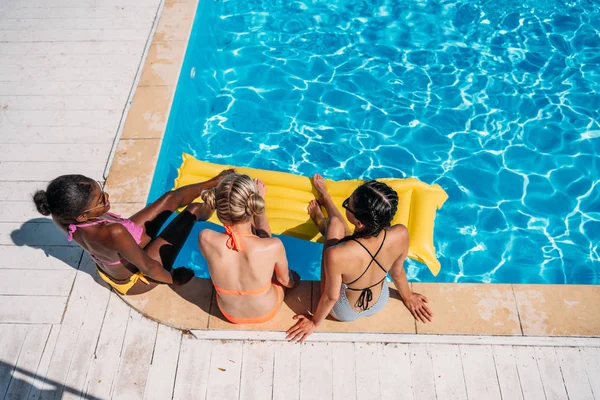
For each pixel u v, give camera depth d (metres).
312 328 3.64
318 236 4.40
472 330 3.69
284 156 5.72
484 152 5.72
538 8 7.26
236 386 3.56
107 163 4.80
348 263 3.10
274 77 6.50
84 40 6.06
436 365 3.64
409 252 4.23
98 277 4.05
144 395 3.52
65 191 2.96
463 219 5.21
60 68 5.75
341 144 5.82
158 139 5.03
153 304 3.87
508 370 3.61
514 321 3.73
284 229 4.41
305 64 6.64
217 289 3.43
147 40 6.01
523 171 5.55
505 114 6.05
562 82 6.36
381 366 3.65
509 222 5.18
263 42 6.93
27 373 3.59
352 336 3.71
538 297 3.85
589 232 5.09
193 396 3.52
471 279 4.83
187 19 6.26
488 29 7.02
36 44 6.02
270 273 3.33
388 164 5.63
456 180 5.49
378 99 6.25
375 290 3.43
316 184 4.57
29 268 4.11
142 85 5.51
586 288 3.89
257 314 3.61
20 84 5.59
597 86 6.30
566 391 3.52
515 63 6.58
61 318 3.84
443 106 6.16
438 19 7.16
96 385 3.55
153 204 4.06
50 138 5.08
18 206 4.54
